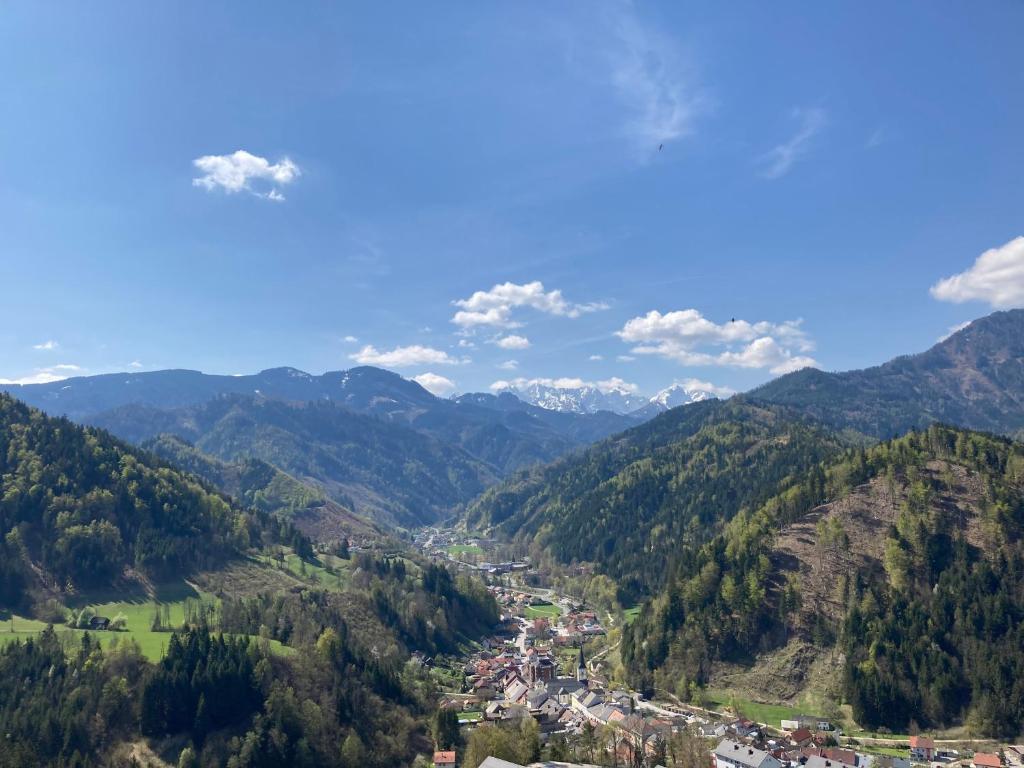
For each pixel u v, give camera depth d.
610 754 164.38
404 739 181.75
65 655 169.88
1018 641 195.62
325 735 171.00
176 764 152.75
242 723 165.25
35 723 146.38
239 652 178.25
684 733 172.88
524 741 163.50
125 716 158.62
